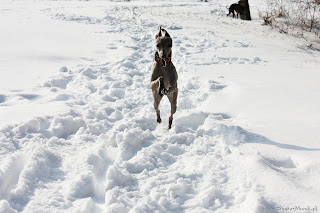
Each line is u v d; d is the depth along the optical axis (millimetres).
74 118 5840
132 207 3559
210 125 5770
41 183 3896
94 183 3916
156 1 33844
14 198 3561
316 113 5758
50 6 25484
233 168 4172
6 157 4262
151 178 4129
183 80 9125
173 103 6098
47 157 4438
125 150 4824
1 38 12805
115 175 4031
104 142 4965
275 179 3637
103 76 9086
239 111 6461
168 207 3566
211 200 3639
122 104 7141
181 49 13219
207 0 35562
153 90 5930
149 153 4773
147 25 18531
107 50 12570
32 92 7398
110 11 23516
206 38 15328
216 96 7457
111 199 3549
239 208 3398
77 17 19516
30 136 5012
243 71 9766
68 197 3672
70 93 7676
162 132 5965
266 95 7152
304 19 20453
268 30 18625
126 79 8930
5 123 5332
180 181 3971
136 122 6012
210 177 4023
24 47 11719
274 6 23766
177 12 24812
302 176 3805
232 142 5070
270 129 5301
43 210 3406
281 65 10609
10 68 9180
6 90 7387
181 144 5316
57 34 14664
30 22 17062
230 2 33250
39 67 9539
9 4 25875
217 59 11523
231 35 16594
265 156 4367
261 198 3311
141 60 11352
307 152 4297
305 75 8922
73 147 4988
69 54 11445
